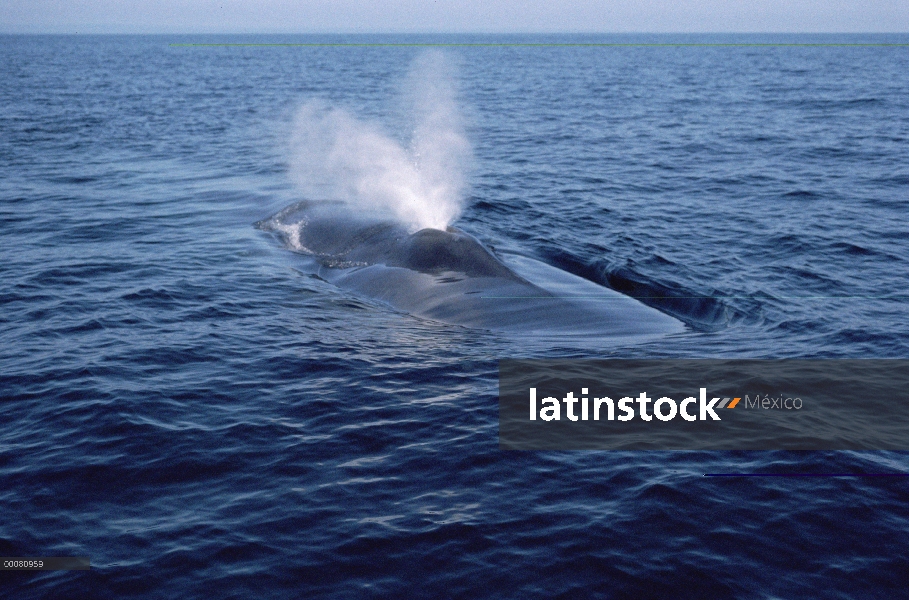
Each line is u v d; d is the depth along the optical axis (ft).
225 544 23.13
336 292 47.52
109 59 478.18
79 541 23.30
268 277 50.37
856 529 23.94
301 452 28.50
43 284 48.52
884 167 94.02
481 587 21.40
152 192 79.00
